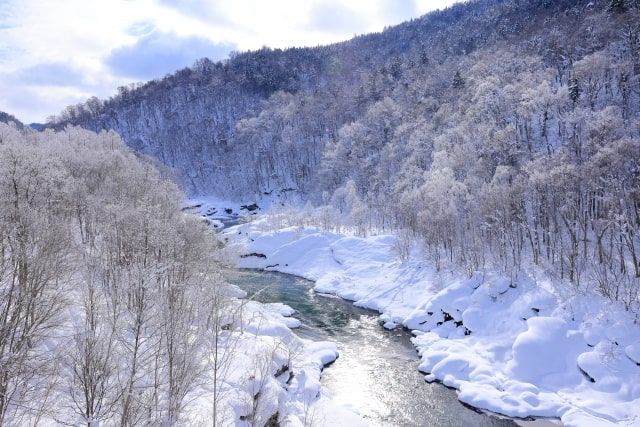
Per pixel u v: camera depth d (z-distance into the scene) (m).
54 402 14.95
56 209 33.47
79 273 21.23
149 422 16.23
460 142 76.81
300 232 77.06
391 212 79.06
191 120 190.75
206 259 36.00
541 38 102.19
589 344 34.19
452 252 54.09
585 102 71.31
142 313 17.38
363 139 110.38
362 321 47.34
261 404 21.98
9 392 14.73
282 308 49.25
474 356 36.34
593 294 38.34
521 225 48.94
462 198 57.62
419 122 96.69
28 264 16.33
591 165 46.66
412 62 151.50
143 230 27.91
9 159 34.91
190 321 22.56
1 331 14.52
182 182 145.25
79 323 17.55
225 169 146.25
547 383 32.38
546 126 70.38
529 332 35.84
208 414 19.27
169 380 17.72
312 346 38.78
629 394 29.55
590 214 51.47
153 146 182.25
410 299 50.12
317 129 138.12
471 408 30.33
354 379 34.31
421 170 75.25
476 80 93.00
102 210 39.72
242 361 24.66
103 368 15.37
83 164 58.56
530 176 50.62
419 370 35.88
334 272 63.97
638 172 45.94
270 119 154.75
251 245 76.50
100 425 15.10
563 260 44.00
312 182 120.88
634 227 43.78
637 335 32.81
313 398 29.09
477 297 43.69
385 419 28.83
